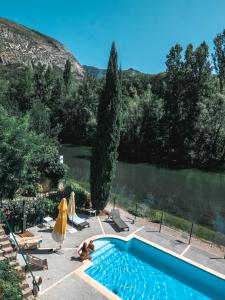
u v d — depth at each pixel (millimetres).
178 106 51156
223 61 51469
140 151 52094
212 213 24109
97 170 17750
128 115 52656
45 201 16734
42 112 27812
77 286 11008
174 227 18125
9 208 14969
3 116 19453
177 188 31938
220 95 47875
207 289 12445
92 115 62500
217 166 46188
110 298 10508
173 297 11719
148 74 79500
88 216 17938
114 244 15305
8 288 8047
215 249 15367
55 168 22094
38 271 11758
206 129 46750
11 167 17969
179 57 52062
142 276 12914
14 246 12516
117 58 16984
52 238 14031
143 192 28781
